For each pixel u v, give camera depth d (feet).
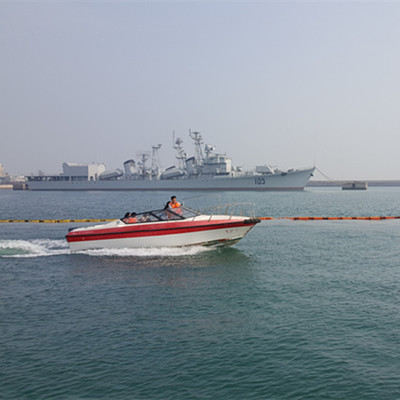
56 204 228.63
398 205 212.84
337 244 67.72
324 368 22.65
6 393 20.33
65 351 25.08
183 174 488.85
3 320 30.63
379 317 30.66
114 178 539.29
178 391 20.42
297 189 442.91
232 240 59.16
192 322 29.91
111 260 52.60
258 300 35.22
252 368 22.75
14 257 55.31
